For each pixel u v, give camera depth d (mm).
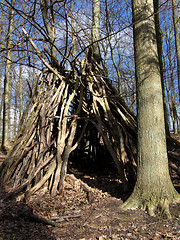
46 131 6340
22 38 6676
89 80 7363
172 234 3002
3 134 12602
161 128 4156
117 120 7293
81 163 8586
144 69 4312
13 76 15383
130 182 5371
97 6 9164
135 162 5707
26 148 5988
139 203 4047
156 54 4422
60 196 5160
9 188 5418
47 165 5992
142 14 4465
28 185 5312
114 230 3332
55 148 6059
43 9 7480
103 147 8828
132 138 6352
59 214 4152
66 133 6371
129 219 3680
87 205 4605
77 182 5898
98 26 9070
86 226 3566
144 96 4258
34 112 6887
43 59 6918
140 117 4301
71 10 6805
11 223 3689
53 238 3172
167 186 3994
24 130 6453
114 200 4730
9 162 5906
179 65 10156
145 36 4410
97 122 6625
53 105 6770
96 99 6961
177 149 6742
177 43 10359
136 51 4531
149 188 4004
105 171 7785
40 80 7363
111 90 7477
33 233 3332
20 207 4410
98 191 5438
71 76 7785
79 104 7051
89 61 7195
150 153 4082
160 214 3590
